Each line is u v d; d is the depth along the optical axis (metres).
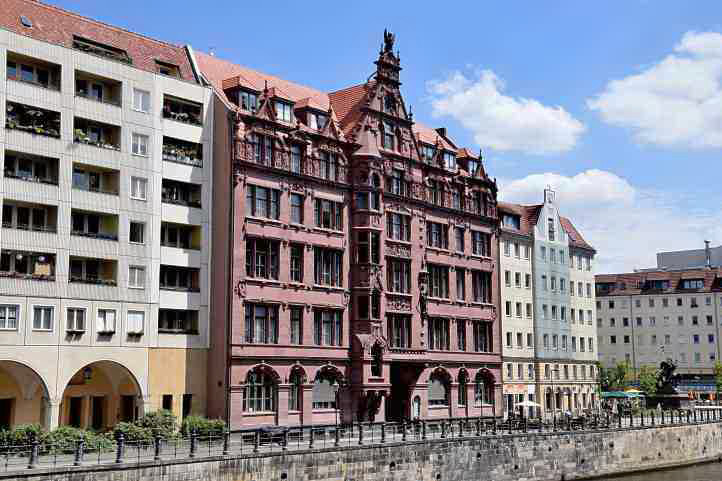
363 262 67.25
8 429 49.31
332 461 48.66
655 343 145.62
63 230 53.12
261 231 60.84
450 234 77.44
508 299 91.00
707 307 142.50
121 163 56.44
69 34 56.31
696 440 81.19
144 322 56.56
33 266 52.06
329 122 67.25
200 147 61.22
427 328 73.44
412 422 61.16
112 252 55.41
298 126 64.56
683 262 171.50
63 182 53.34
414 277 72.19
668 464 76.50
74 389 56.03
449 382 75.44
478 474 57.84
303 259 63.62
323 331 64.75
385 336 68.06
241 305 58.94
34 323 51.28
